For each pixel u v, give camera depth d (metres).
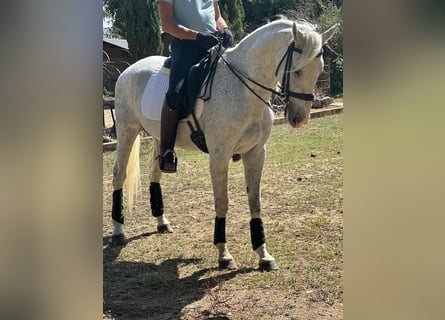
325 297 3.19
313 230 4.46
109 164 7.90
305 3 16.36
